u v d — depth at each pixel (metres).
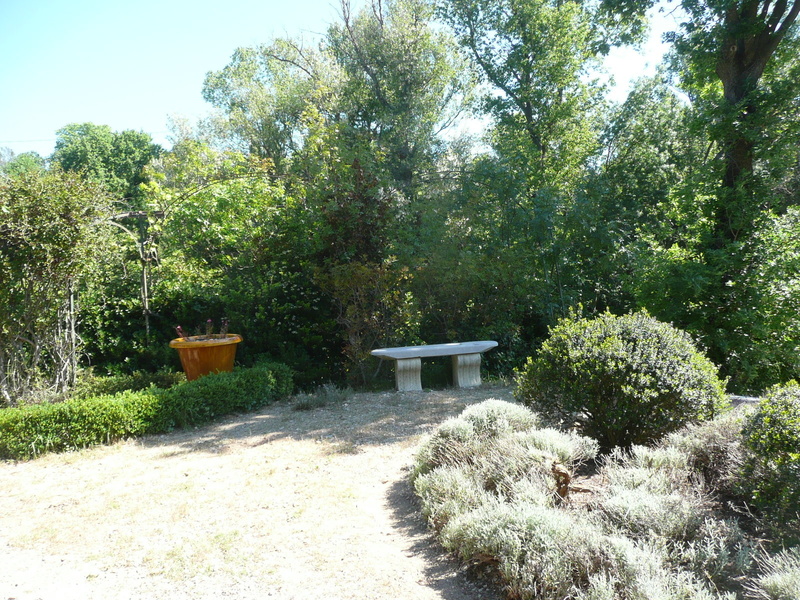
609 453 4.92
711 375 4.84
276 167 20.53
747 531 3.42
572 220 11.84
